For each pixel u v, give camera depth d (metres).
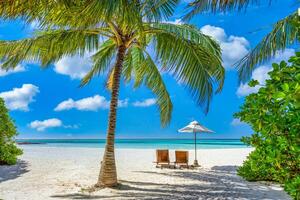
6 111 14.80
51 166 14.64
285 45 5.92
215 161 17.59
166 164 14.88
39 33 8.88
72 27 7.65
